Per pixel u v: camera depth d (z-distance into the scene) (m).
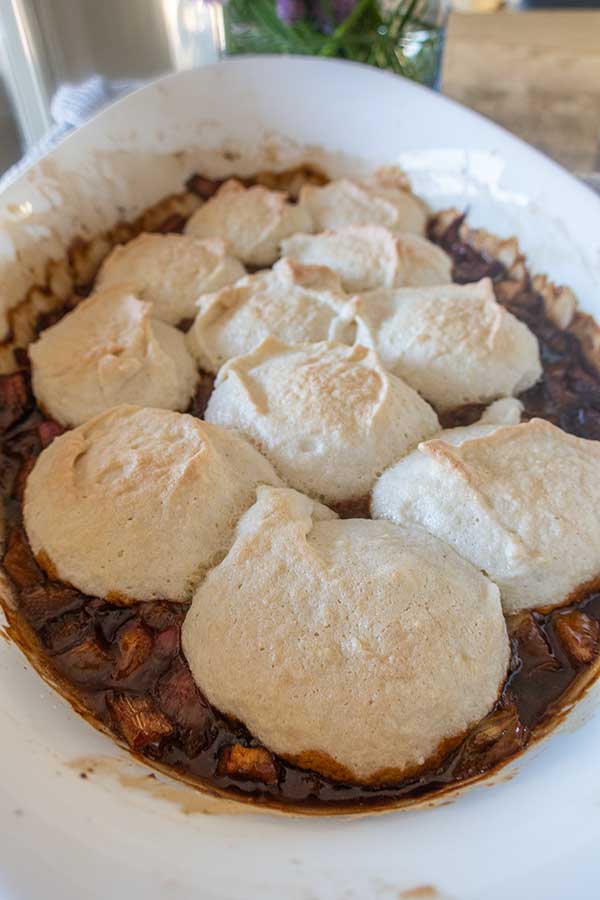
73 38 0.51
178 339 0.37
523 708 0.27
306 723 0.25
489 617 0.27
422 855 0.21
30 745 0.23
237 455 0.31
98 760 0.24
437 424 0.34
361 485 0.31
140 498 0.29
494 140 0.40
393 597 0.26
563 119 0.57
